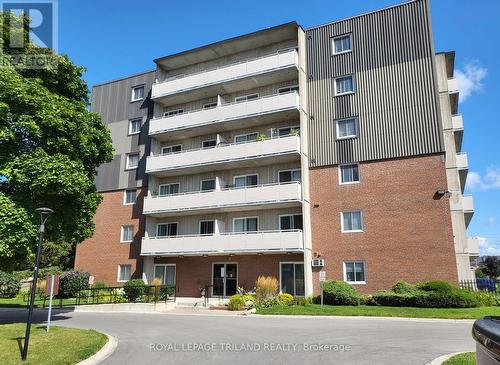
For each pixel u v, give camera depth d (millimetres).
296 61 26250
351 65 25750
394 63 24531
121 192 31875
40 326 14062
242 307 21266
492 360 2674
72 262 40500
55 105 15828
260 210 26469
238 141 28719
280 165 26766
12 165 14180
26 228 13977
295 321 15945
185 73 32719
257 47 30094
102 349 10648
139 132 32562
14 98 14648
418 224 21922
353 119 24953
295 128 26984
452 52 29156
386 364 8414
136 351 10453
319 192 24766
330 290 20938
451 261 20828
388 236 22469
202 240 26016
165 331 13773
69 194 15633
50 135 15492
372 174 23641
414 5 24766
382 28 25391
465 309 17734
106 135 18969
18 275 34844
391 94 24188
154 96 31078
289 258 24812
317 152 25375
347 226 23656
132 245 30297
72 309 23031
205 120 28281
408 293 19656
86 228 17641
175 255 27438
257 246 24188
